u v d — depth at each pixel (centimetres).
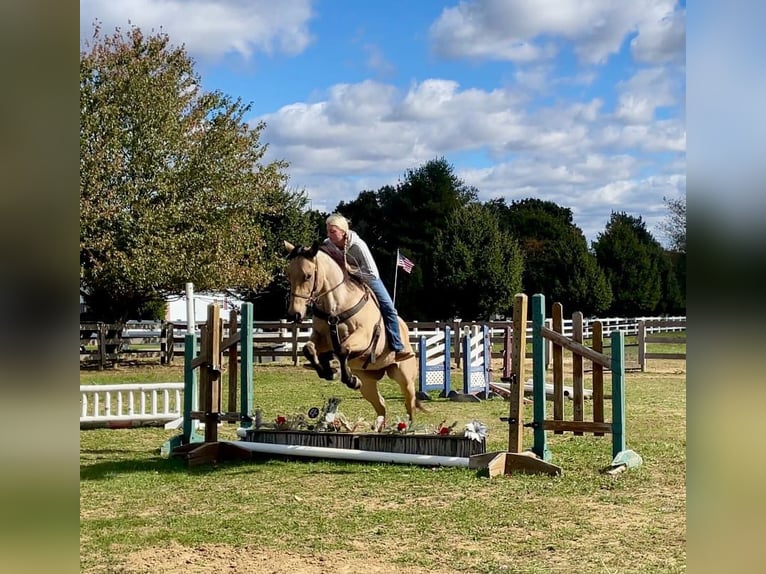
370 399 923
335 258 816
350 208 6375
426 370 1642
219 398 920
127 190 2453
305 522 590
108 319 2850
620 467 768
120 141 2469
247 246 2816
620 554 492
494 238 4394
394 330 849
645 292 5206
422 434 846
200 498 686
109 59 2542
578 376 805
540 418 804
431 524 578
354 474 795
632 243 5288
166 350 2562
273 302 4397
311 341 823
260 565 472
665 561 475
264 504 658
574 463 838
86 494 706
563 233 6462
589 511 617
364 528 569
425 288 4559
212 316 920
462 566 468
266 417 1283
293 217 4475
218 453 892
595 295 4853
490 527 568
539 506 635
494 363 2573
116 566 468
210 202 2633
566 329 3847
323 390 1767
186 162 2633
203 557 491
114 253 2414
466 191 6325
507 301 4419
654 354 2327
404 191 6072
